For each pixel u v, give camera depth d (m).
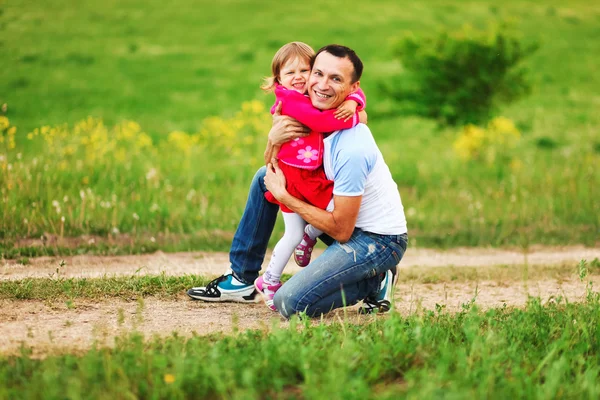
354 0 33.81
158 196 10.05
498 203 11.00
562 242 9.70
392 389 3.85
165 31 28.80
